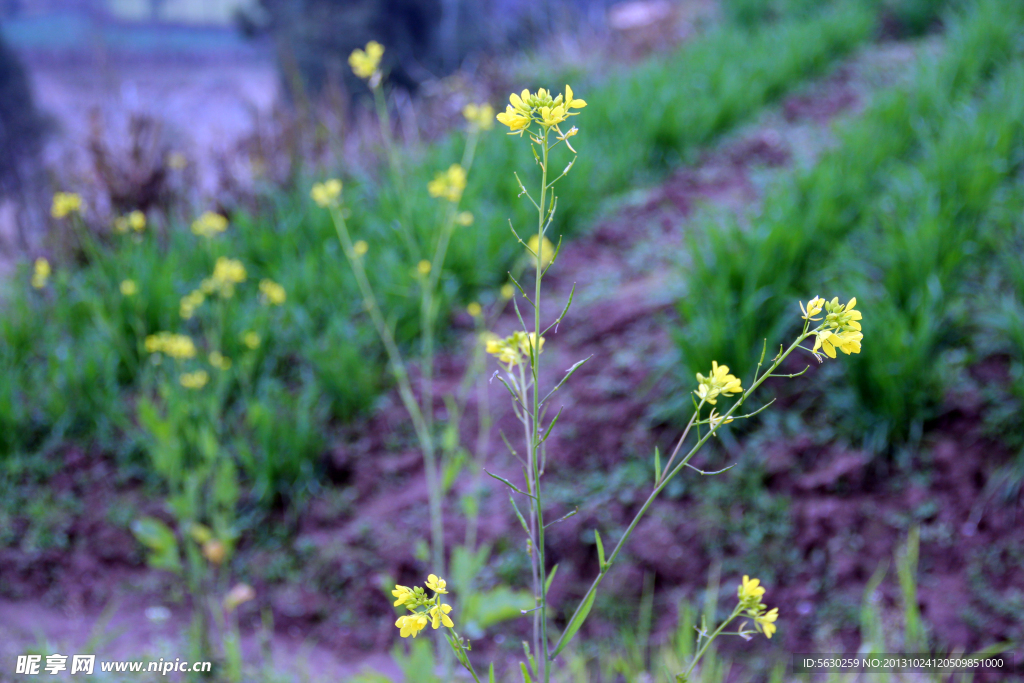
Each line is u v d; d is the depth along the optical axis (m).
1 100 9.62
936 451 2.84
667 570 2.81
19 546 3.26
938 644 2.39
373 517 3.23
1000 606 2.44
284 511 3.30
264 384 3.69
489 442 3.45
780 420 3.09
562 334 3.93
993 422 2.79
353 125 5.95
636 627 2.69
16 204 4.99
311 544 3.15
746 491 2.93
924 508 2.73
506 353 1.41
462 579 2.34
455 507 3.18
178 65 13.82
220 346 3.82
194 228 3.92
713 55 7.20
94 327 4.10
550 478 3.20
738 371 3.06
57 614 3.00
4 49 10.32
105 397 3.70
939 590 2.54
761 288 3.28
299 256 4.54
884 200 3.88
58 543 3.26
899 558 2.64
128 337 3.95
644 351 3.59
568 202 4.73
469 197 4.53
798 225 3.55
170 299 4.02
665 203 5.09
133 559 3.21
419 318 3.96
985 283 3.23
